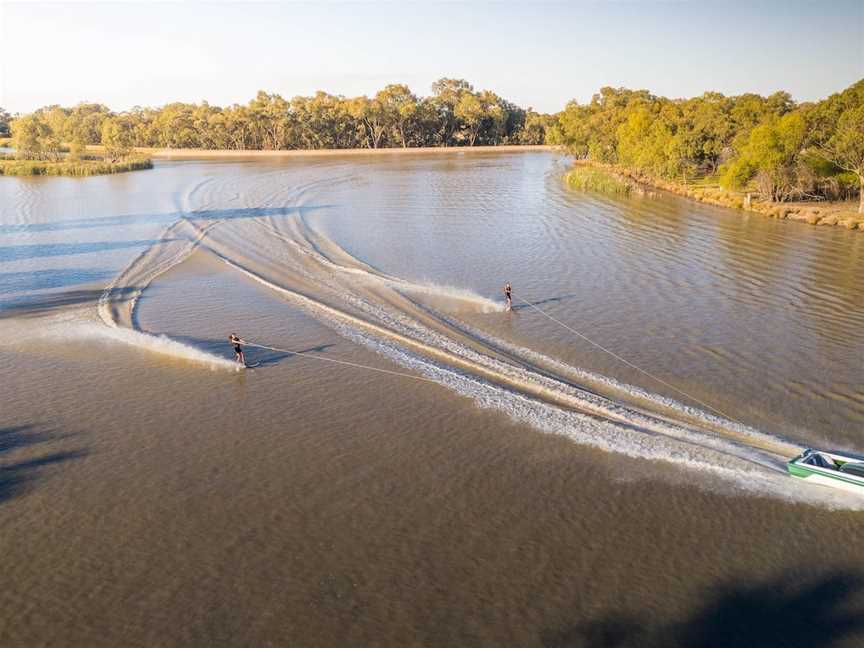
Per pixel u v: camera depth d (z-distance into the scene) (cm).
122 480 2711
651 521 2397
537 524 2403
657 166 11188
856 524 2342
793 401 3172
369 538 2355
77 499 2591
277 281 5197
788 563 2188
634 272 5366
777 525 2352
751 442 2839
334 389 3422
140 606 2067
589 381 3412
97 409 3275
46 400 3359
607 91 19688
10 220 8025
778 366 3553
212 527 2425
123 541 2356
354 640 1939
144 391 3447
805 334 3994
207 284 5178
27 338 4138
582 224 7494
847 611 2003
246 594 2112
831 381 3369
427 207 8831
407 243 6519
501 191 10588
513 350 3816
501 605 2058
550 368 3569
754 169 8975
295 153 19888
